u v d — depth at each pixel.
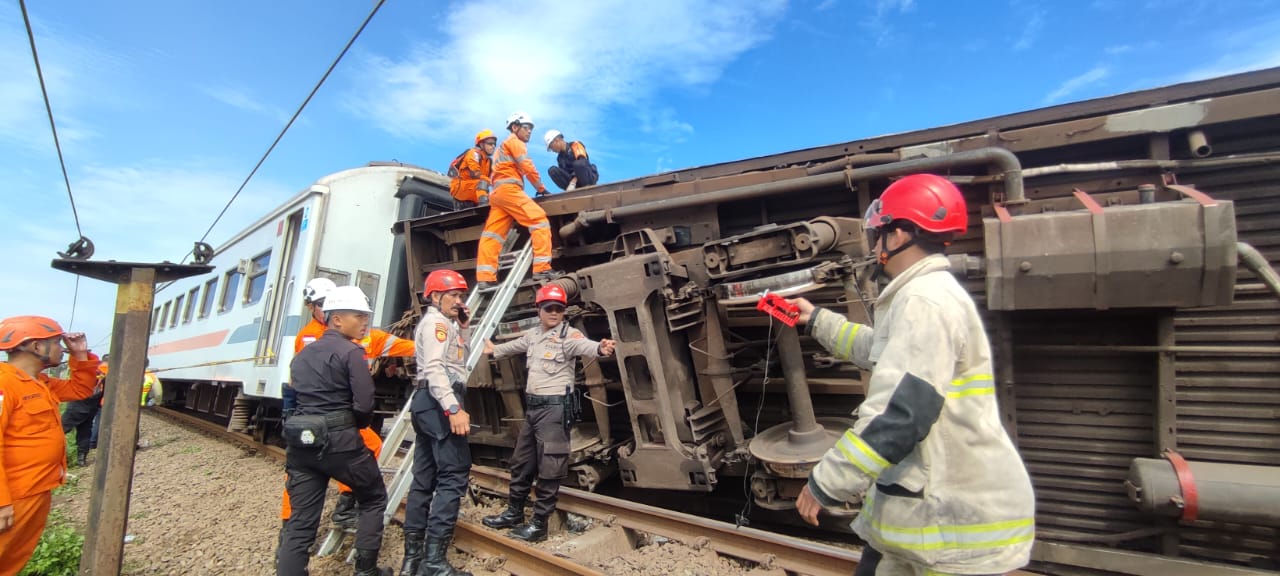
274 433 8.80
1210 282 3.08
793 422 4.08
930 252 1.89
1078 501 3.89
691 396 4.62
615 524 4.14
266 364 7.51
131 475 3.00
